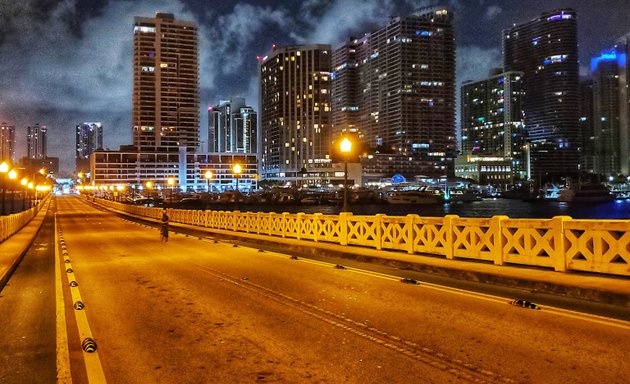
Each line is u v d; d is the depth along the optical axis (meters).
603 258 11.13
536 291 10.95
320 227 21.94
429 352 6.82
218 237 29.78
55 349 7.47
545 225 12.29
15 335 8.29
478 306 9.50
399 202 176.88
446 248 15.14
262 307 9.87
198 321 8.89
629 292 9.44
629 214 124.69
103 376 6.25
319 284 12.30
